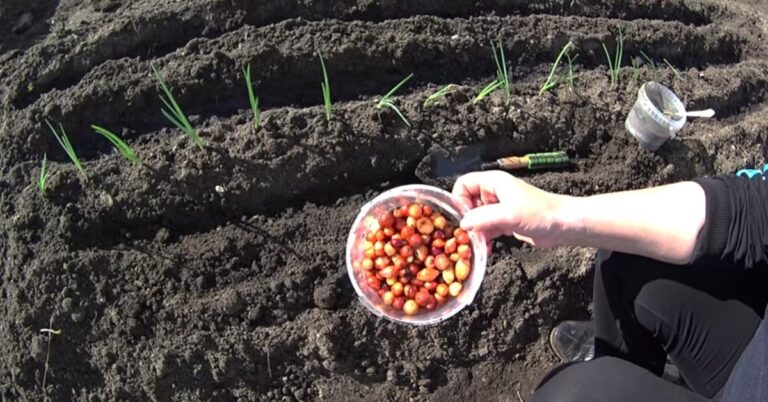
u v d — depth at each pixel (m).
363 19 1.05
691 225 0.76
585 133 1.08
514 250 1.02
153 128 0.97
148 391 0.90
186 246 0.94
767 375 0.67
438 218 0.90
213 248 0.93
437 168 1.00
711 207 0.76
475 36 1.08
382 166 0.99
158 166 0.93
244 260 0.95
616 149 1.08
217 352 0.91
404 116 1.00
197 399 0.92
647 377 0.82
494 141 1.03
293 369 0.94
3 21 1.03
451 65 1.06
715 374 0.85
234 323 0.92
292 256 0.95
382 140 0.99
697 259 0.77
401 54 1.03
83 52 0.98
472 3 1.10
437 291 0.88
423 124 1.01
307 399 0.95
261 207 0.97
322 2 1.04
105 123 0.96
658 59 1.20
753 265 0.76
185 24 1.00
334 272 0.96
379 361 0.95
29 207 0.91
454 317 0.97
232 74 0.98
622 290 0.88
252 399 0.93
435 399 0.96
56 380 0.90
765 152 1.19
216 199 0.94
